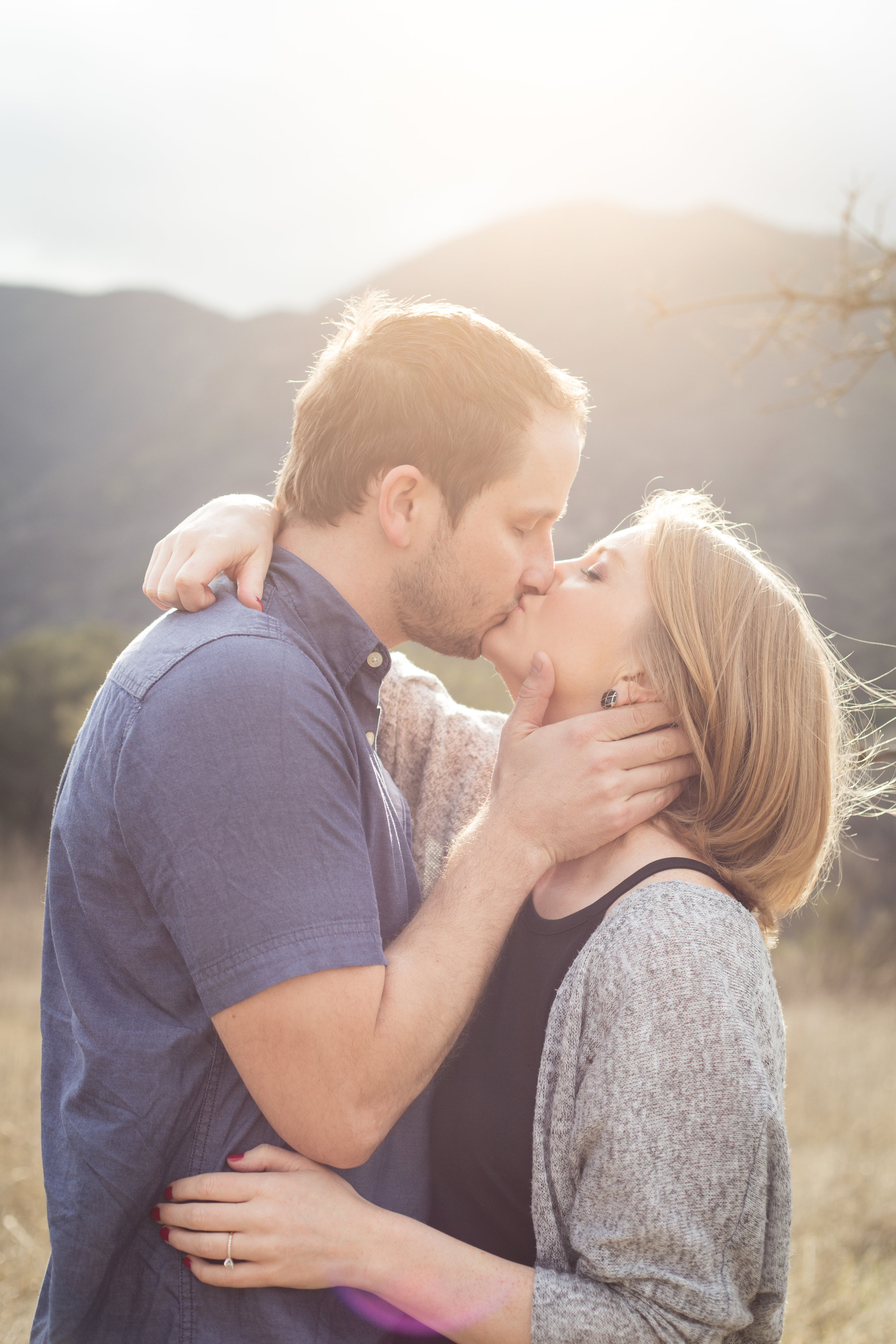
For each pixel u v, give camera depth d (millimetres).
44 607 54750
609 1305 1116
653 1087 1121
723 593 1378
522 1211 1287
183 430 74375
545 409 1438
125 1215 1208
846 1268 3371
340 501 1431
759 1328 1195
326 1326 1230
